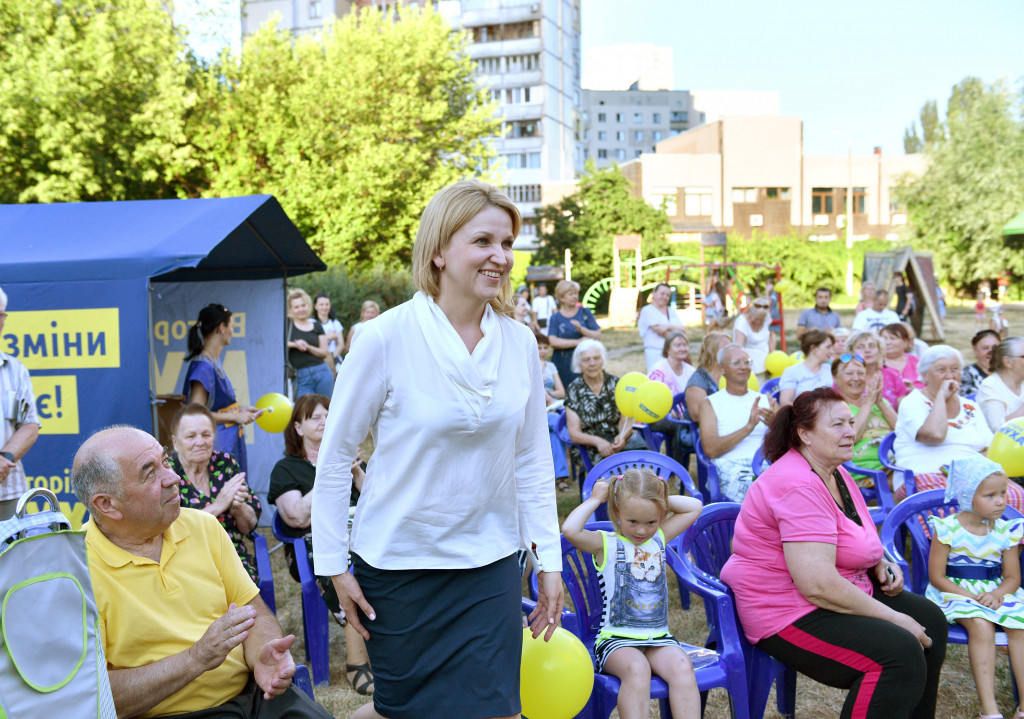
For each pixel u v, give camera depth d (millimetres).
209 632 2307
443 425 2029
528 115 66125
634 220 36094
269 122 22172
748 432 5121
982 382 5473
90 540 2426
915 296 20750
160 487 2385
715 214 51031
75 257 4926
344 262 20859
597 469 4469
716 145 51406
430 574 2107
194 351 5469
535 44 65500
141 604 2439
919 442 4992
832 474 3307
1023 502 4316
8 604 1785
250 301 7031
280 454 6996
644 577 3076
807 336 6277
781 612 3084
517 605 2184
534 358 2301
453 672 2094
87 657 1887
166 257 4863
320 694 3881
